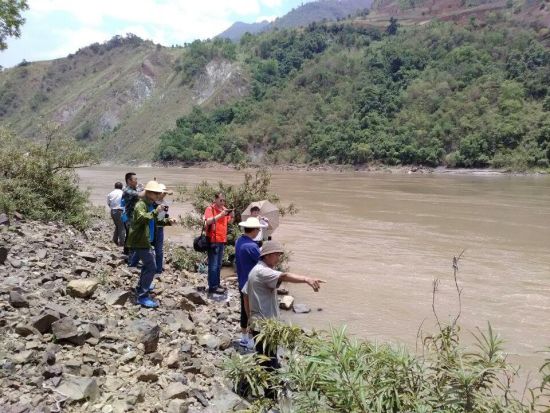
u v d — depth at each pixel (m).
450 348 3.91
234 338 7.55
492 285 12.51
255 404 4.36
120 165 163.12
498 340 3.78
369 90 123.44
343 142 108.38
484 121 95.94
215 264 9.95
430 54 140.88
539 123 88.00
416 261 15.35
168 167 136.12
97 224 16.45
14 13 21.12
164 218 10.24
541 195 40.78
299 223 23.97
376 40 182.50
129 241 7.97
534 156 83.25
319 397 3.69
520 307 10.62
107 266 9.78
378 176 78.31
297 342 4.30
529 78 108.81
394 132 107.31
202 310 8.80
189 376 5.70
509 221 25.00
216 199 9.96
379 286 12.17
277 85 163.75
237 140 128.75
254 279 5.45
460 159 90.75
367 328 8.91
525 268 14.53
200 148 135.50
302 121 130.50
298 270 13.83
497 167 86.06
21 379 4.71
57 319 5.94
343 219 25.62
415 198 38.34
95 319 6.68
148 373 5.32
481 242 18.95
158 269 10.40
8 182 13.24
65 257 9.47
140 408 4.75
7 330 5.66
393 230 21.88
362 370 3.62
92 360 5.44
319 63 159.12
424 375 3.79
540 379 6.78
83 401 4.64
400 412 3.44
